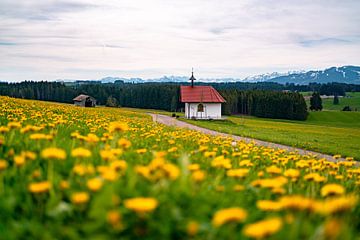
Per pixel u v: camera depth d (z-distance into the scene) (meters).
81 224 2.80
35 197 3.28
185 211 2.91
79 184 3.44
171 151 6.05
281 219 2.77
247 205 3.56
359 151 27.94
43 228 2.70
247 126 68.19
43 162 4.20
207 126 57.44
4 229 2.66
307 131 60.81
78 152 4.11
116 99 168.62
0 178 3.37
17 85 166.50
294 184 4.78
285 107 134.00
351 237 2.65
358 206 3.94
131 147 5.95
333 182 5.58
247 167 5.75
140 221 2.70
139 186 3.31
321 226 2.48
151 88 160.50
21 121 8.45
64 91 165.62
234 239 2.61
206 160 5.46
